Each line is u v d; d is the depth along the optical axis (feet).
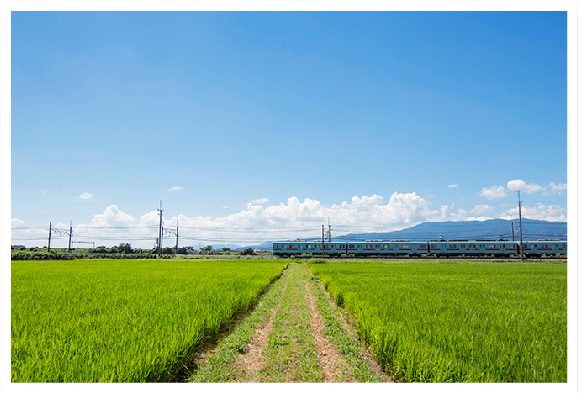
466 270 107.24
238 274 88.48
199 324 29.04
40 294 49.49
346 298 46.78
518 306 41.63
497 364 20.20
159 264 153.28
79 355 21.15
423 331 26.84
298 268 142.10
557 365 19.84
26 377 17.90
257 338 33.65
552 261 175.01
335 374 24.17
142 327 27.81
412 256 212.64
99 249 313.53
